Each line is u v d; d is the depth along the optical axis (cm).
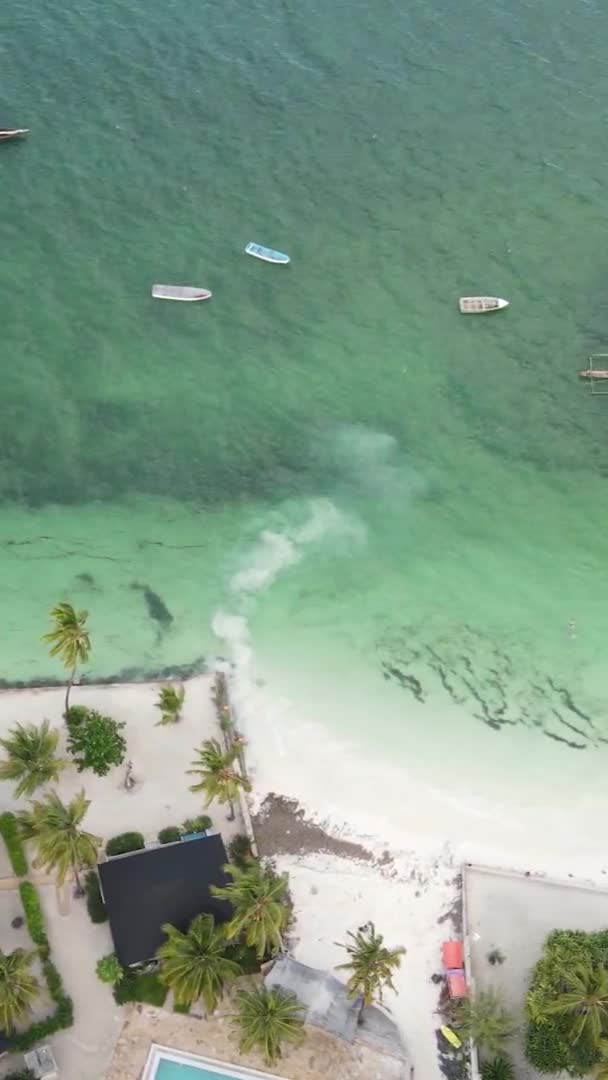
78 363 8156
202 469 7581
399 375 8244
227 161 9700
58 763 5406
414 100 10319
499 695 6606
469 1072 5156
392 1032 5203
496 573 7188
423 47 10881
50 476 7456
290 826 5922
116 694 6294
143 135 9875
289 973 5184
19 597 6762
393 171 9694
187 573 6994
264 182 9544
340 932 5575
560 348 8444
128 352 8256
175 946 4869
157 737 6122
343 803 6041
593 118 10150
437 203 9444
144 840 5694
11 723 6084
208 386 8081
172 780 5959
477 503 7562
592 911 5734
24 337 8300
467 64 10688
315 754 6222
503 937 5625
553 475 7744
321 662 6638
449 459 7788
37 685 6328
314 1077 5031
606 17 11181
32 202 9288
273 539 7231
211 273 8819
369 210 9369
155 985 5212
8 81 10281
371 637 6794
